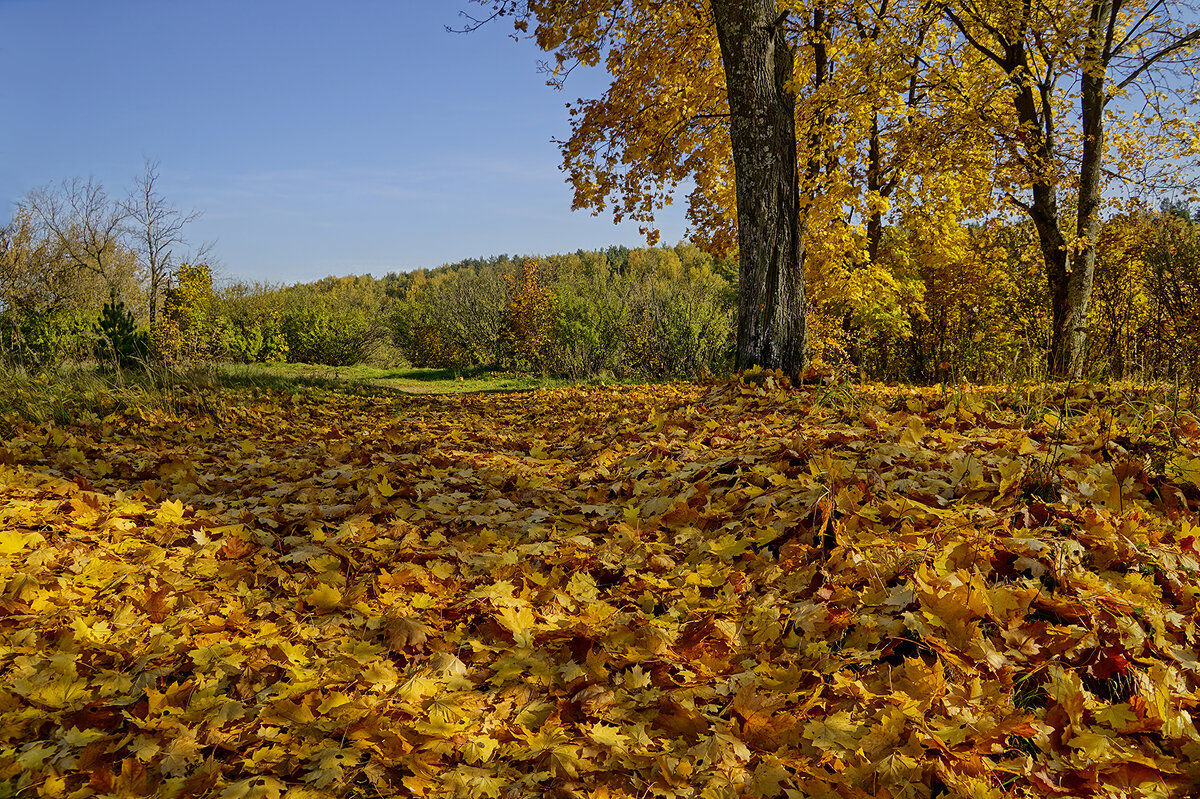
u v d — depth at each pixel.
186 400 7.61
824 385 6.14
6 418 6.21
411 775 1.73
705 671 2.02
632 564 2.77
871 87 11.42
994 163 13.77
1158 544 2.43
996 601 2.08
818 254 13.41
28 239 30.72
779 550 2.66
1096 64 11.75
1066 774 1.62
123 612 2.49
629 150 12.60
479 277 36.97
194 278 36.66
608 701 1.95
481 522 3.37
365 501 3.59
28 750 1.75
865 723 1.75
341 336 34.12
